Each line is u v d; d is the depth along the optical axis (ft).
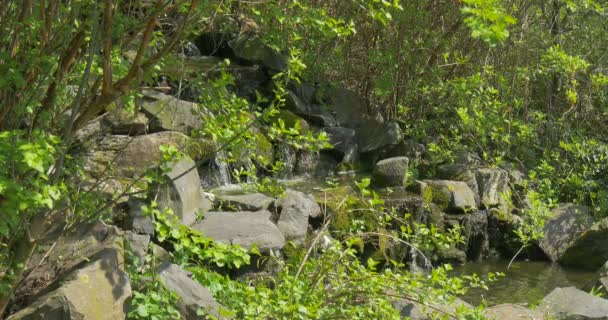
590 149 38.40
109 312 16.05
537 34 40.86
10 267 15.76
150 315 16.46
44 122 15.51
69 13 15.52
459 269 29.84
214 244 17.16
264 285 19.42
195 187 23.53
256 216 23.38
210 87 16.90
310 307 16.89
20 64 14.92
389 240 27.17
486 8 10.66
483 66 37.55
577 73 41.52
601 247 30.60
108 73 14.57
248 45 37.70
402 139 35.70
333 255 19.74
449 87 36.83
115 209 21.17
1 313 15.61
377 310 18.13
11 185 12.82
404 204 28.71
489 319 20.97
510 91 38.81
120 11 16.33
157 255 19.22
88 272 16.24
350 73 40.83
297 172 33.63
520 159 37.52
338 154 35.42
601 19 43.14
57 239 16.71
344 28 16.38
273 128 17.20
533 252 31.96
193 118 29.12
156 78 18.29
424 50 37.60
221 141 16.69
